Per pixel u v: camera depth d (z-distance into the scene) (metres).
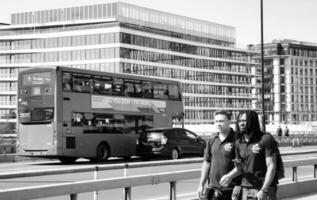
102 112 27.91
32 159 32.03
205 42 137.12
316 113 179.88
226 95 143.25
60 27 119.44
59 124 25.55
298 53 177.38
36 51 117.62
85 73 27.09
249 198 6.69
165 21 124.88
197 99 133.50
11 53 120.56
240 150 6.76
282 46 175.75
